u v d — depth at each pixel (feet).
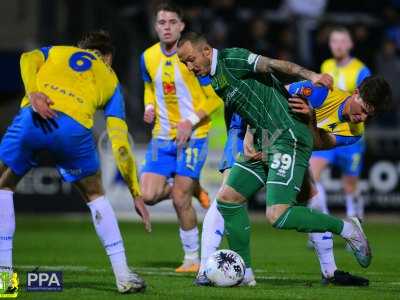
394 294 54.24
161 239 103.35
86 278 62.59
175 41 74.38
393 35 162.91
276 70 53.67
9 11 144.56
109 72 53.67
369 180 135.44
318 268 73.72
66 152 51.67
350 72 97.76
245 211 58.75
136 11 161.07
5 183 52.70
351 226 56.13
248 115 55.98
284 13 163.94
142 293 53.01
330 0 167.02
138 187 53.06
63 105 51.34
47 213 136.87
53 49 53.57
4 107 142.20
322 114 56.95
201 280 58.29
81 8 145.07
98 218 52.60
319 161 95.25
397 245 96.43
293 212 54.65
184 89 74.64
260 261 79.51
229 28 153.58
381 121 147.02
